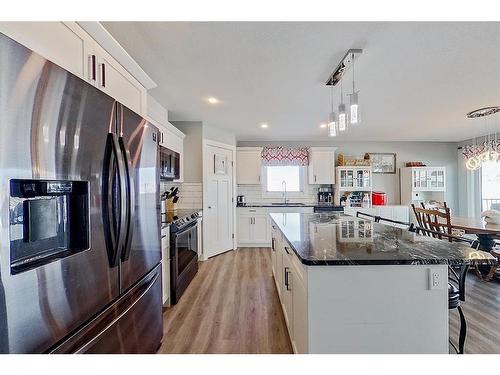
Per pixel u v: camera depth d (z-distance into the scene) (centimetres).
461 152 591
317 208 529
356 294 131
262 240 531
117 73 162
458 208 600
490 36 186
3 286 74
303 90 289
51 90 90
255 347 194
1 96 74
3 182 74
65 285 96
